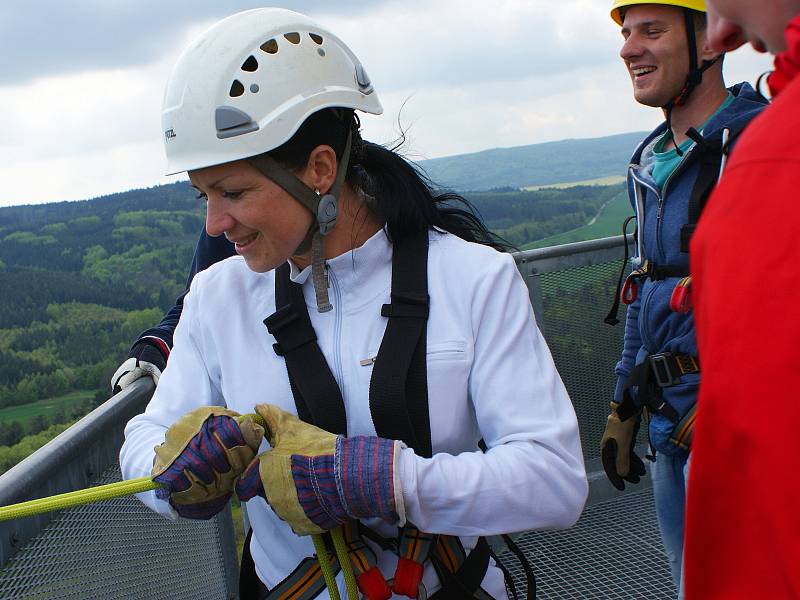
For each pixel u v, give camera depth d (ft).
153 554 6.14
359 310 4.60
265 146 4.13
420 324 4.45
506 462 4.25
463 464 4.23
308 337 4.57
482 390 4.48
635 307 8.42
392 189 4.61
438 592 4.59
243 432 4.19
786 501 2.23
